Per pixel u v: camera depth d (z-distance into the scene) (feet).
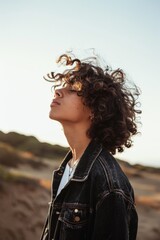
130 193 5.92
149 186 127.34
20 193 42.14
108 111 6.36
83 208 5.81
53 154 179.63
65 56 7.16
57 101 6.51
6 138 196.85
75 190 5.98
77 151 6.55
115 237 5.44
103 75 6.60
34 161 115.85
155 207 67.56
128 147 6.84
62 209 6.01
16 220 36.68
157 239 49.70
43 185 48.06
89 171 5.90
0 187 40.24
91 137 6.40
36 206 40.88
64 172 6.73
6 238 33.50
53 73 6.89
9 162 100.17
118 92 6.55
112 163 5.99
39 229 37.19
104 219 5.51
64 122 6.50
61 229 5.97
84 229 5.80
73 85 6.49
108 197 5.57
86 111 6.44
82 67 6.59
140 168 174.60
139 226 53.98
